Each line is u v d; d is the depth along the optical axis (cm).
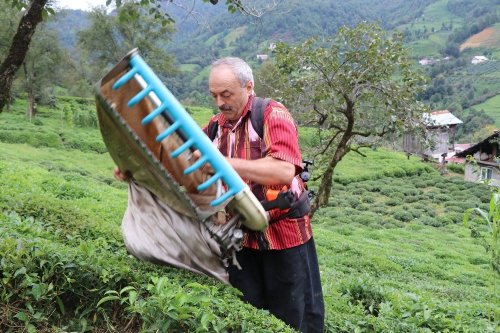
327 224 3002
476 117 8150
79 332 294
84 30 5928
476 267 1989
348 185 4434
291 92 1123
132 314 305
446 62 13562
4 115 5578
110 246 443
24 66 5381
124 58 265
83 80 6294
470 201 3906
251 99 320
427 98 9888
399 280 1523
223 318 295
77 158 4300
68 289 306
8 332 286
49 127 5288
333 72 1105
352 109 1097
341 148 1117
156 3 592
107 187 1895
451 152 5603
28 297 298
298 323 337
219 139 331
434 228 3194
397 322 473
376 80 1109
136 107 272
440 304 625
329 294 557
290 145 305
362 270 1625
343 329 432
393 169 4928
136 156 291
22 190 912
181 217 319
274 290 337
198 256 330
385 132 1120
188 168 277
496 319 531
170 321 277
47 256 313
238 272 343
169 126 274
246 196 283
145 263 347
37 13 527
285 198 308
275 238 326
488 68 12481
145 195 317
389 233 2719
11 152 3566
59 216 566
